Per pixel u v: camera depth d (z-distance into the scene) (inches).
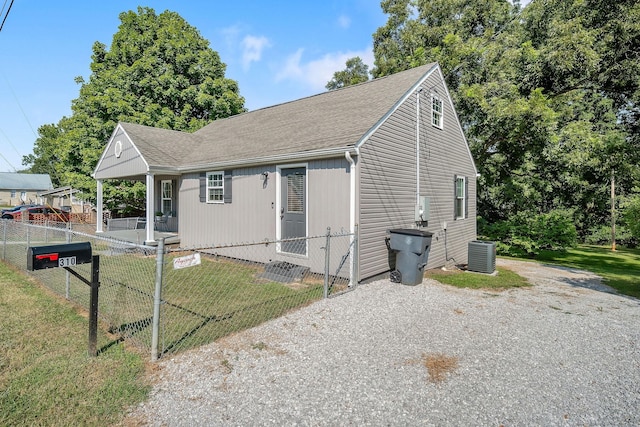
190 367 126.9
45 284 238.1
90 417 97.3
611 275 341.4
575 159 495.2
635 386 120.3
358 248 245.8
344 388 115.6
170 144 447.8
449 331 168.9
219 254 361.1
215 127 526.6
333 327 170.4
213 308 193.6
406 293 237.3
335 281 256.4
